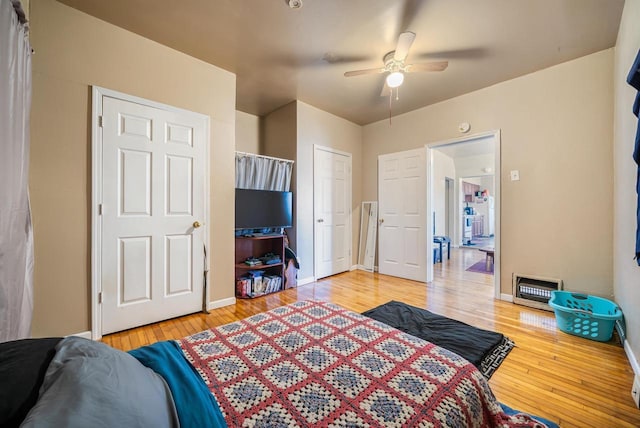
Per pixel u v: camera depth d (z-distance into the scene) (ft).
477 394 3.07
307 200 12.75
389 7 6.50
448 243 18.81
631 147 6.22
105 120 7.09
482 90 10.73
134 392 2.09
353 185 15.21
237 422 2.35
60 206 6.49
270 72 9.64
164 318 8.15
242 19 6.97
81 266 6.79
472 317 8.50
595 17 6.77
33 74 6.13
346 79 10.19
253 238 10.71
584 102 8.51
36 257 6.20
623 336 6.62
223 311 9.06
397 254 13.85
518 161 9.82
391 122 14.17
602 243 8.21
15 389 1.95
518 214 9.84
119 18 6.93
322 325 4.40
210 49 8.29
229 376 3.01
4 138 4.14
